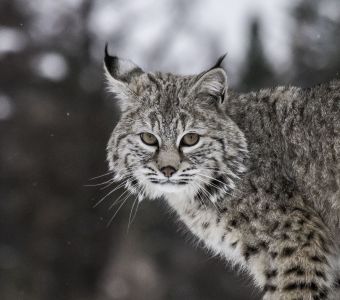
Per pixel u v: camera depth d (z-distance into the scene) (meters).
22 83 37.78
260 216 11.93
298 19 33.97
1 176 35.34
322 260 11.80
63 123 36.34
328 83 12.38
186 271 31.91
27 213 34.81
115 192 33.75
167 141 11.98
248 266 12.05
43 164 35.56
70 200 34.97
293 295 11.73
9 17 39.16
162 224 32.81
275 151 12.16
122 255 32.53
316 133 12.05
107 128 36.28
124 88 12.45
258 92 12.73
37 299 32.59
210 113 12.09
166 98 12.15
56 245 34.09
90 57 39.12
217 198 12.10
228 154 11.98
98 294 32.75
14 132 36.22
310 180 12.02
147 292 31.61
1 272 32.97
